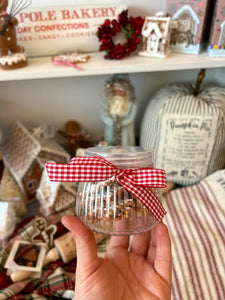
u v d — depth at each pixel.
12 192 0.57
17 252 0.48
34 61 0.51
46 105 0.65
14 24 0.45
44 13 0.48
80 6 0.49
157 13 0.49
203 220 0.52
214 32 0.48
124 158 0.28
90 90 0.64
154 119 0.57
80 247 0.29
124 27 0.48
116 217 0.28
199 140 0.55
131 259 0.35
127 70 0.48
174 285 0.43
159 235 0.33
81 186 0.31
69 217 0.29
